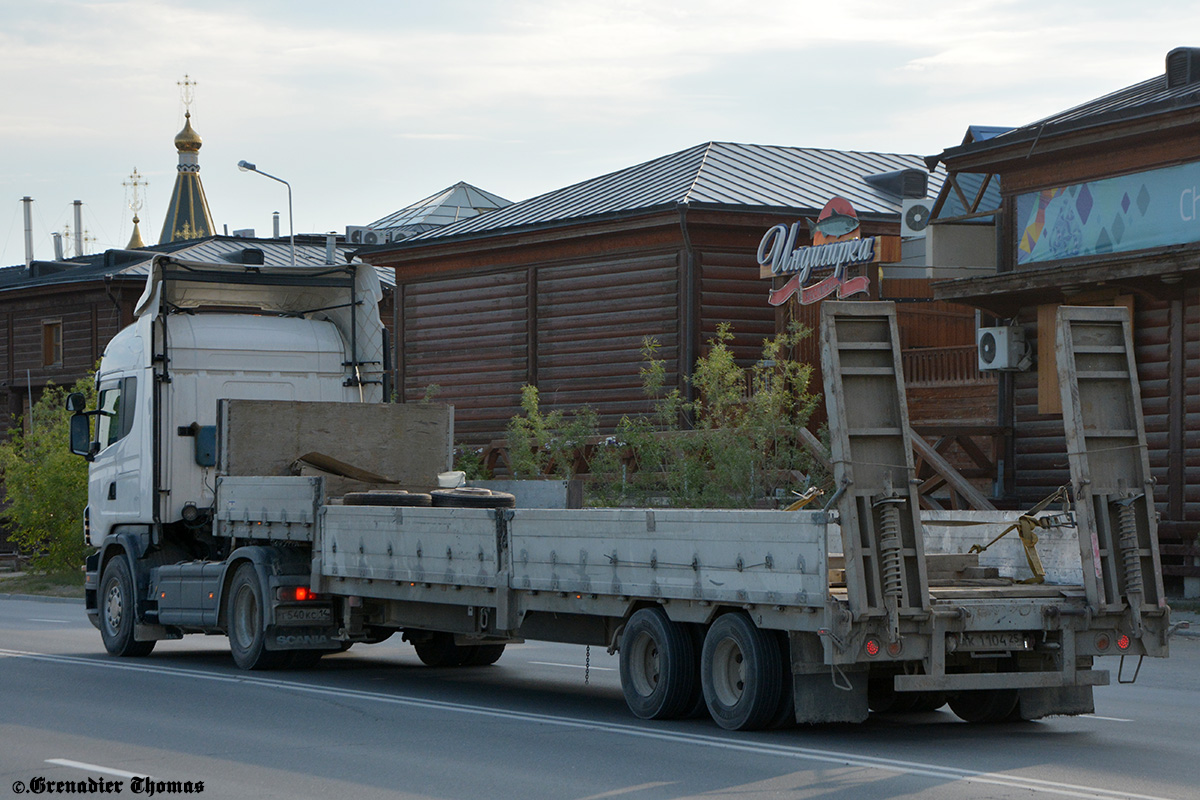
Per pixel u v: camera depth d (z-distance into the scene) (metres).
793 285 33.16
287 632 16.45
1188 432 26.39
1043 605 11.59
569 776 10.00
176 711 13.52
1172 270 24.89
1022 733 12.15
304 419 18.36
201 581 17.83
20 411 58.56
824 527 10.68
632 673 12.75
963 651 11.45
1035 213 28.86
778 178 39.66
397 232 64.50
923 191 39.34
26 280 61.31
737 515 11.41
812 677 11.38
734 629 11.73
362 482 18.20
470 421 40.69
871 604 10.93
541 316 39.16
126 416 19.50
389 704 14.01
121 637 19.14
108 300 55.38
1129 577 11.90
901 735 11.94
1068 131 27.05
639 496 28.22
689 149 42.72
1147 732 12.27
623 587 12.41
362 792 9.49
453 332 41.19
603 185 42.44
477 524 13.81
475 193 71.50
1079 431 11.84
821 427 33.00
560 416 33.06
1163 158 26.22
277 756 10.92
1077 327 12.13
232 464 18.02
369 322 20.33
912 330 33.28
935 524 14.45
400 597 15.02
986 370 30.23
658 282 36.88
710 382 28.64
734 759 10.63
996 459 30.44
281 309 21.08
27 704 14.03
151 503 18.77
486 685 15.88
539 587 13.16
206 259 59.22
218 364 19.33
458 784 9.73
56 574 40.25
